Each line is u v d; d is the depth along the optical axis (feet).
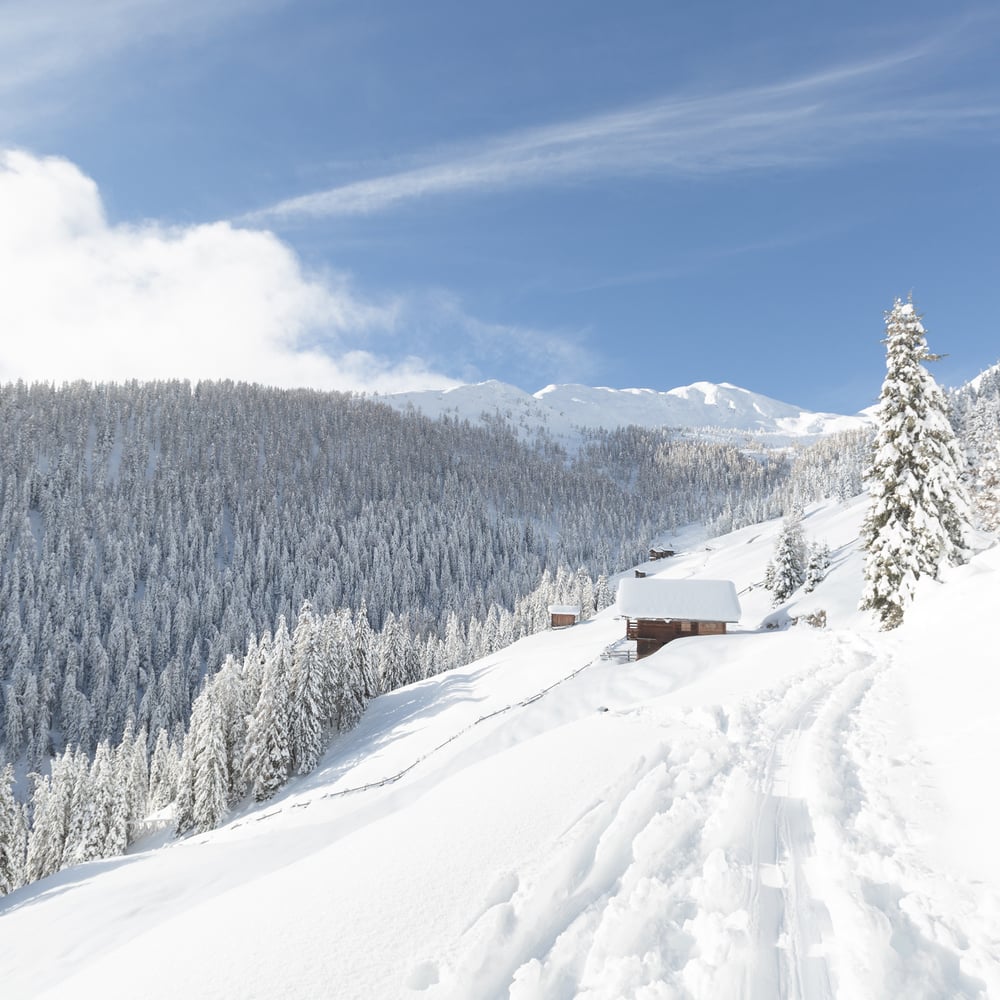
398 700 188.55
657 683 96.63
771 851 24.79
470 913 21.06
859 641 73.67
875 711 43.96
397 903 22.03
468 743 110.52
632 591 144.25
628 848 25.12
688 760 35.40
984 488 150.20
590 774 33.81
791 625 150.10
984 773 29.43
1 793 163.73
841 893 21.02
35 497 544.21
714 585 143.84
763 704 48.37
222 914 23.67
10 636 343.67
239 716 162.50
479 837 26.96
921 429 93.56
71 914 68.90
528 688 143.95
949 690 44.47
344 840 31.22
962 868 22.41
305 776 153.28
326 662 172.24
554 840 26.02
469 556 595.47
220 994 17.70
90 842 158.71
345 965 18.63
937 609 72.49
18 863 166.20
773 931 19.53
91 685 337.93
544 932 19.93
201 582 455.63
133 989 18.90
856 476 469.16
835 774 32.42
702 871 23.21
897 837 25.20
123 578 437.58
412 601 496.64
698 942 19.11
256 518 605.31
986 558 81.15
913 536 93.25
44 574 407.23
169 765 208.23
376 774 127.85
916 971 17.37
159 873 82.74
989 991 16.51
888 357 98.02
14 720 295.48
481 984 17.44
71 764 181.16
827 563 191.21
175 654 389.60
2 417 636.89
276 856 80.12
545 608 355.36
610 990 17.02
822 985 17.13
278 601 482.69
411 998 16.97
